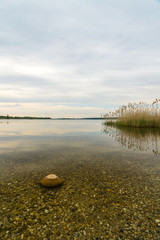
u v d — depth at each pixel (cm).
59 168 376
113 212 207
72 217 199
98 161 431
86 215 202
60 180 294
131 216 199
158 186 278
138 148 594
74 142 739
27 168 375
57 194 254
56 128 1614
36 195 250
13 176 326
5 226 182
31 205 223
